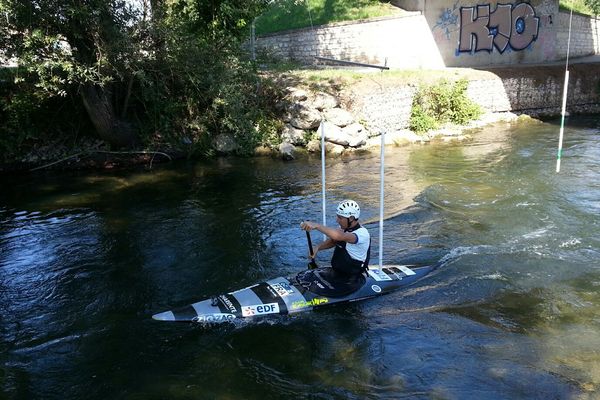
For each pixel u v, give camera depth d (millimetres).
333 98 14852
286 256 7910
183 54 13016
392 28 19844
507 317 6195
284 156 13688
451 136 16469
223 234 8758
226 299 6254
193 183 11648
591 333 5844
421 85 16641
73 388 4996
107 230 8922
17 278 7223
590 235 8508
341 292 6441
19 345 5684
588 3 30953
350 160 13641
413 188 11188
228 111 14000
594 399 4770
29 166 12633
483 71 18953
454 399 4801
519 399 4789
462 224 9086
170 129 14008
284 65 17141
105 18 10719
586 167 12461
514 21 23594
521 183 11336
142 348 5598
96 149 13227
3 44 10516
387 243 8336
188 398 4836
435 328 5957
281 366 5297
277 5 21984
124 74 12055
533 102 20062
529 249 8008
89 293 6816
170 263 7676
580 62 23984
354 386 4996
